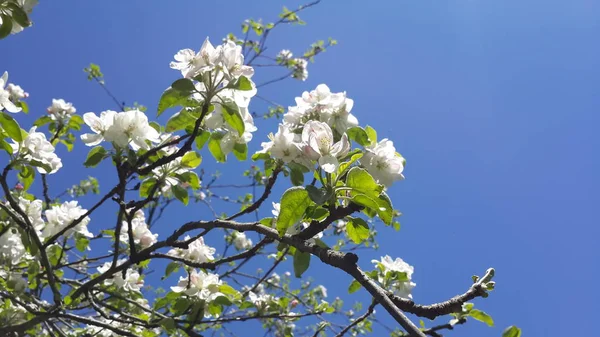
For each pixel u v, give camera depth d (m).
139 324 3.88
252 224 2.74
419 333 1.55
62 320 4.66
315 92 3.21
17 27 3.37
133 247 3.58
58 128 5.50
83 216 3.66
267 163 3.31
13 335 4.12
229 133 3.42
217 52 3.01
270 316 4.44
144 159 3.31
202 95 3.02
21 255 4.34
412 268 3.88
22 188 4.62
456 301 1.89
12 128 3.21
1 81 3.56
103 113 3.51
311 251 2.20
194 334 3.84
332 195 2.45
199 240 4.12
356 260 1.92
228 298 3.94
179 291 4.02
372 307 3.56
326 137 2.52
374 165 2.88
